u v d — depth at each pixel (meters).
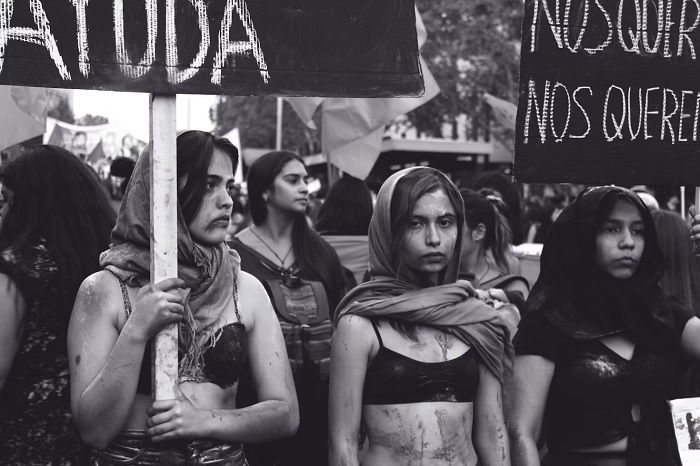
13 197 2.97
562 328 3.00
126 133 13.75
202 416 2.56
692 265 4.05
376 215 3.03
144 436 2.58
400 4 2.79
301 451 3.98
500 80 15.44
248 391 3.28
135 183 2.67
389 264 3.00
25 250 2.84
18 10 2.44
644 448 2.97
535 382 3.01
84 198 3.01
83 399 2.51
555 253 3.11
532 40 3.04
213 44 2.62
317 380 4.05
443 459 2.84
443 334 2.94
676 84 3.15
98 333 2.60
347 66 2.75
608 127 3.10
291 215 4.63
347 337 2.87
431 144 17.41
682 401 2.92
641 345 3.01
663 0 3.13
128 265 2.66
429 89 6.03
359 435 3.10
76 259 2.89
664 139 3.15
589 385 2.96
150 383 2.60
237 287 2.80
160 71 2.56
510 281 4.36
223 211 2.75
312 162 19.52
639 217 3.03
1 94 4.95
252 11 2.66
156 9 2.56
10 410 2.79
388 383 2.84
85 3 2.50
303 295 4.23
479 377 3.00
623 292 3.02
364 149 6.30
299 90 2.71
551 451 3.10
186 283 2.64
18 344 2.80
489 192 5.33
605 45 3.09
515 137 3.05
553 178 3.06
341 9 2.74
